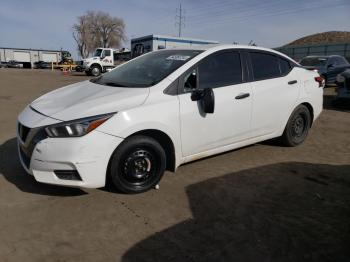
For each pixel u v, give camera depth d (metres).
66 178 3.62
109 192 4.05
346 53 44.84
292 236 3.30
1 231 3.23
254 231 3.36
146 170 4.03
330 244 3.20
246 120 4.91
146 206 3.77
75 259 2.89
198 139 4.40
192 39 23.44
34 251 2.97
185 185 4.31
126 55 35.88
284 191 4.25
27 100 11.47
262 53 5.30
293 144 5.92
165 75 4.27
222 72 4.70
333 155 5.68
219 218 3.58
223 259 2.94
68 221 3.43
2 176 4.41
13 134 6.52
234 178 4.57
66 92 4.48
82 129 3.56
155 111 3.94
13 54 70.88
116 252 2.99
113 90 4.17
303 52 49.72
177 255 2.97
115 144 3.70
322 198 4.09
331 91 15.11
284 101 5.43
